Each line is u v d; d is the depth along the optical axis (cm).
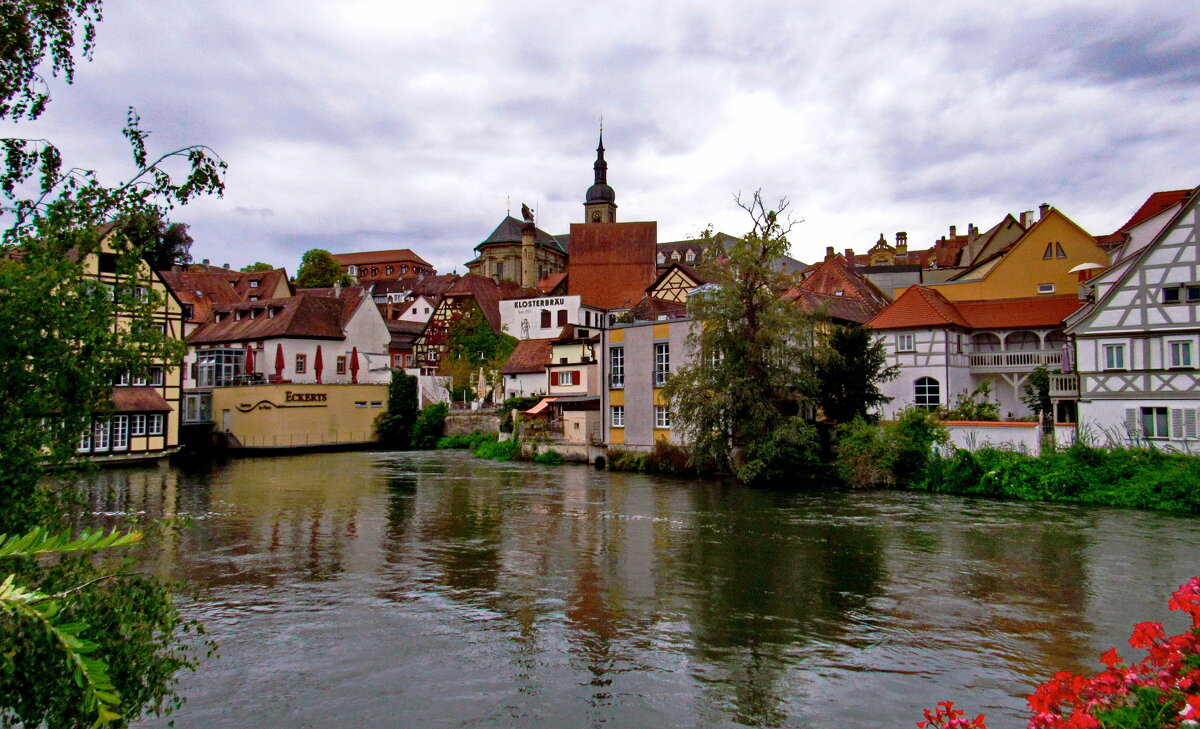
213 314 6612
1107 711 532
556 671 1123
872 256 8719
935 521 2270
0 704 482
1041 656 1159
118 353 682
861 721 952
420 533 2166
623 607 1427
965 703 995
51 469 668
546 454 4466
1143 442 2772
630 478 3553
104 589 629
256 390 5375
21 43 716
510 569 1725
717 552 1878
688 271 6881
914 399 3922
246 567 1756
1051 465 2733
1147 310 2802
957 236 7831
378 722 962
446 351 7256
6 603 301
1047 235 4212
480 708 1002
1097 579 1582
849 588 1541
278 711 993
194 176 703
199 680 1088
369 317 6681
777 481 3294
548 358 5866
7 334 627
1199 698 475
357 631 1299
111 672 561
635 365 4059
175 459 4853
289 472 3988
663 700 1020
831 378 3453
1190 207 2733
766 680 1083
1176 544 1900
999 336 4088
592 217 11306
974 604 1425
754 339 3309
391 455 5191
